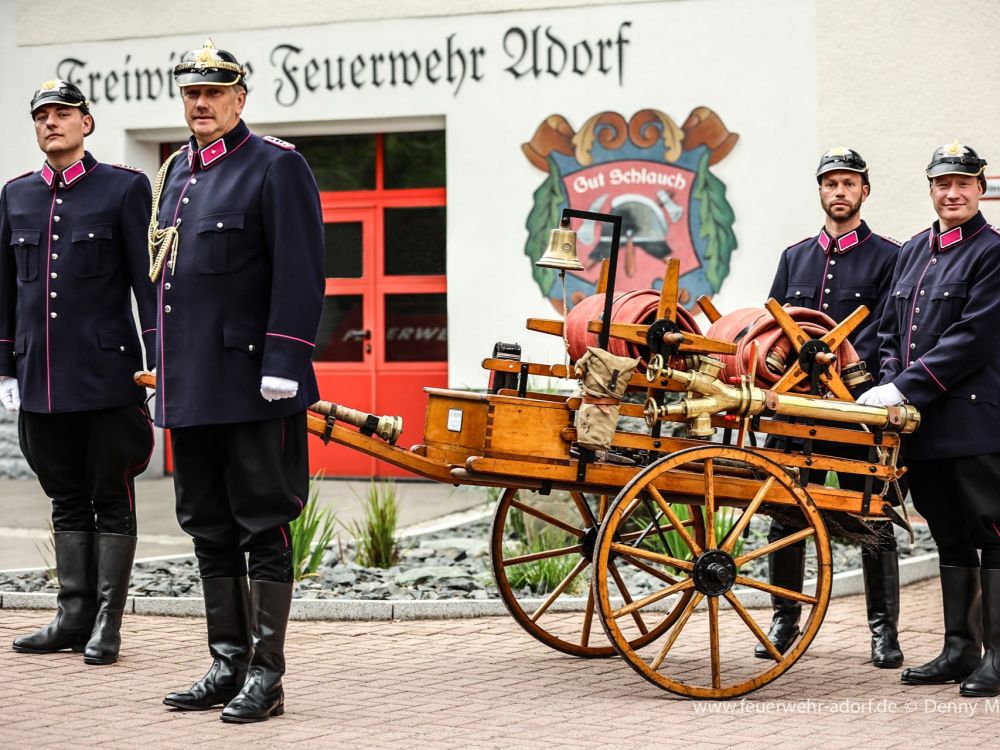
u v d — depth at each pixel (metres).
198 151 6.09
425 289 14.80
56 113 7.18
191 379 5.90
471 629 8.05
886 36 13.18
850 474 7.32
